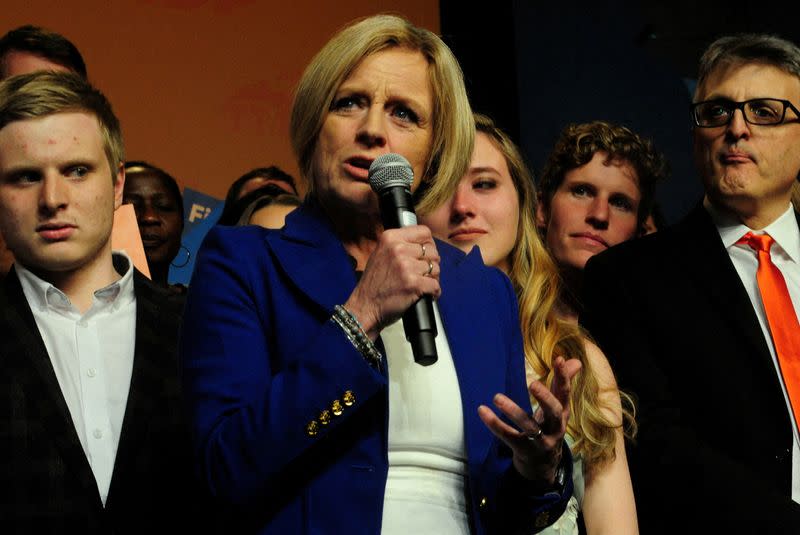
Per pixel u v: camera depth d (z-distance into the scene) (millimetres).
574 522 2275
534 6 4590
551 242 3215
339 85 1884
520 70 4531
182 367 1793
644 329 2691
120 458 2113
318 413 1620
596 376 2496
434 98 1947
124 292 2309
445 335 1857
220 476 1645
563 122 4531
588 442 2354
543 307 2566
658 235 2855
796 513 2367
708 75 2904
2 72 3168
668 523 2484
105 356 2238
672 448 2490
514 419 1672
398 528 1694
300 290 1771
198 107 3988
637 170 3238
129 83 3889
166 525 2117
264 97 4102
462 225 2662
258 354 1747
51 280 2275
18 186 2250
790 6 4473
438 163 1967
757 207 2816
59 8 3824
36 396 2113
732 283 2695
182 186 3922
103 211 2297
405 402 1768
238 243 1836
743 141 2807
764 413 2553
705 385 2592
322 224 1873
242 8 4117
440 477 1765
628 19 4637
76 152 2268
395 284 1633
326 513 1651
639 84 4594
